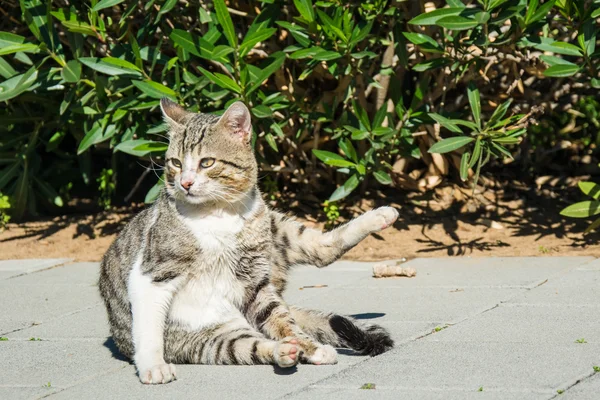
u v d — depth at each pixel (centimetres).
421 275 1050
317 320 776
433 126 1326
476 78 1274
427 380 648
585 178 1466
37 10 1203
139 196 1579
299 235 821
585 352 698
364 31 1118
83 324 902
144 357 705
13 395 675
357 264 1138
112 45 1196
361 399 613
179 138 761
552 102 1416
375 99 1345
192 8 1298
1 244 1341
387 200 1385
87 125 1289
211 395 649
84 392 675
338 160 1194
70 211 1538
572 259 1088
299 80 1306
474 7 1073
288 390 648
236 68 1118
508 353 706
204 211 745
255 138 1196
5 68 1248
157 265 735
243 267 757
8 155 1450
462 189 1398
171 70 1254
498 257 1127
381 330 762
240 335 731
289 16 1256
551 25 1291
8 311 967
